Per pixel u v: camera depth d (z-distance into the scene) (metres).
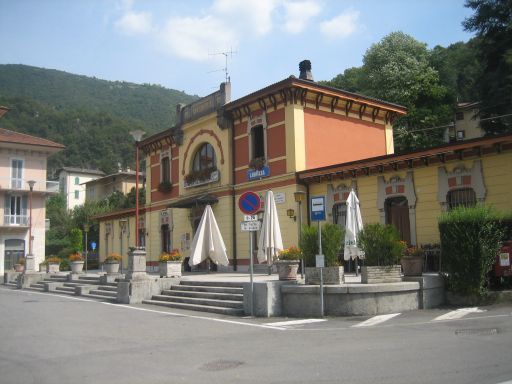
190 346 8.59
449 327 9.49
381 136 25.80
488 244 12.30
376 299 11.70
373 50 40.31
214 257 18.31
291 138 21.95
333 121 23.58
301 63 24.95
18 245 42.12
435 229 17.56
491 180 16.17
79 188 84.31
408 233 18.53
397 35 40.31
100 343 9.11
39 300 18.28
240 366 6.92
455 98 39.41
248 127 24.41
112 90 162.88
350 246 14.77
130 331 10.48
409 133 35.59
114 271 21.77
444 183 17.38
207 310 13.81
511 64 25.61
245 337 9.38
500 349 7.35
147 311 14.23
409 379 5.91
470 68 44.31
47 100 141.88
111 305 16.12
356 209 15.28
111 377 6.50
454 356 7.00
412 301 12.09
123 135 102.62
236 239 24.67
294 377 6.21
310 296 12.00
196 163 28.25
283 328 10.36
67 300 18.19
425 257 17.11
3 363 7.52
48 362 7.54
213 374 6.52
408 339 8.45
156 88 171.75
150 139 31.80
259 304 12.39
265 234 15.33
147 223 32.38
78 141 97.62
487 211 12.55
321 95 22.89
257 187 23.52
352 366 6.66
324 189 21.28
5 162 41.97
